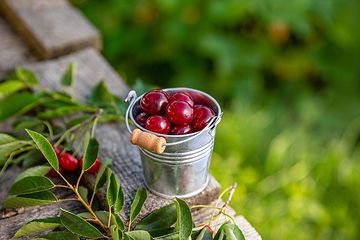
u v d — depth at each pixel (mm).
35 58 756
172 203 531
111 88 699
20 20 789
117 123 642
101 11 1191
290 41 1184
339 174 938
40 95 646
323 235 809
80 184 588
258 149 980
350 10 1092
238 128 1024
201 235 503
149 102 518
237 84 1140
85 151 535
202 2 1072
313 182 904
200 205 533
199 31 1086
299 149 1002
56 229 542
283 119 1135
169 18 1104
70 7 869
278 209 840
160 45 1160
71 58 745
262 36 1108
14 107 631
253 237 542
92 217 533
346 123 1148
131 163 586
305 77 1248
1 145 563
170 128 516
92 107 645
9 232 536
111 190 525
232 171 906
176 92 548
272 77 1277
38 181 515
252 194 867
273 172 926
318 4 1045
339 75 1145
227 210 566
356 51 1133
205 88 1139
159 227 526
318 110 1176
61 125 637
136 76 1270
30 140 594
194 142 510
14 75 677
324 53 1157
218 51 1030
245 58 1056
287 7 993
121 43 1164
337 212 849
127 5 1135
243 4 979
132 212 521
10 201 520
